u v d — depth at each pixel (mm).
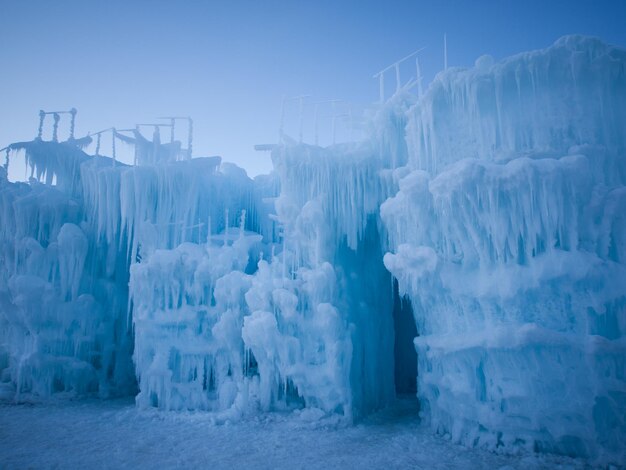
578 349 9617
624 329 9617
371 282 16969
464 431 11250
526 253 10508
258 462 10383
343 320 14445
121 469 10031
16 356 17641
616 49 10758
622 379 9375
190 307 16062
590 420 9336
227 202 20125
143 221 17547
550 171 10000
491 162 11234
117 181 18641
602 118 10695
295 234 15195
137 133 20172
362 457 10578
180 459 10641
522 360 10109
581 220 10180
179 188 17891
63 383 17844
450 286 11406
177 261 16125
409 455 10570
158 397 15406
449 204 11180
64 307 17562
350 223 15484
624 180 10531
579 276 9680
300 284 14609
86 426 13680
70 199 19344
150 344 15797
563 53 10891
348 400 13648
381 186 15516
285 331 14289
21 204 18000
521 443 10219
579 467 9102
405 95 16438
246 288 15812
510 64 11273
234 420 13773
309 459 10531
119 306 19250
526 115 11281
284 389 14648
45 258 17734
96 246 19031
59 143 19969
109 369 18859
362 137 17844
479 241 11031
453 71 12320
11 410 15828
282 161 15492
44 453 11156
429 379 12281
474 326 11188
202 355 15648
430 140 12773
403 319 22062
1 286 18516
